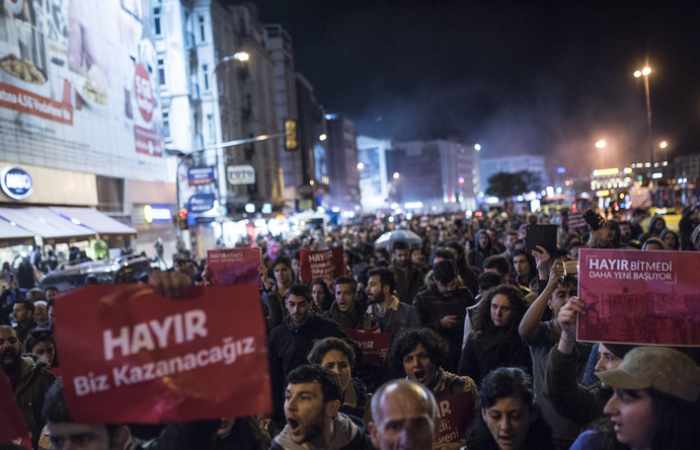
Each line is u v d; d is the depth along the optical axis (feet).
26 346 22.76
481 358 19.22
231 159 175.01
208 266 29.84
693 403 8.99
